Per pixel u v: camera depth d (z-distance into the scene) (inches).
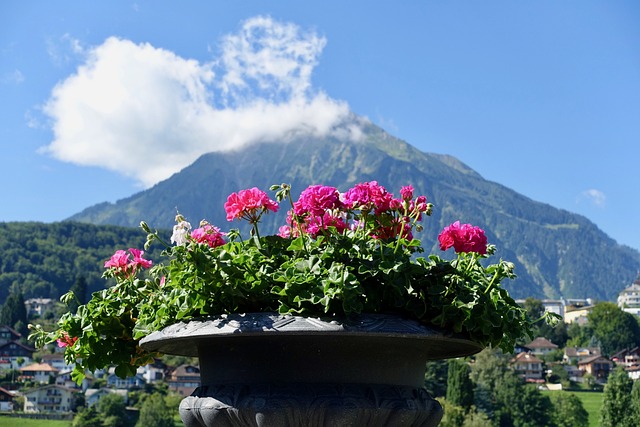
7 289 7190.0
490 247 118.3
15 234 7623.0
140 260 131.7
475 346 113.7
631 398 1966.0
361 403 102.1
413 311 106.3
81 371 134.7
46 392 3863.2
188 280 107.3
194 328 104.7
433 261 112.0
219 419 105.7
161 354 132.6
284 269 107.3
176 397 3590.1
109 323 129.0
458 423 2539.4
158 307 117.8
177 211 111.1
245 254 108.5
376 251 109.6
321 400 101.6
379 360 104.7
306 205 113.0
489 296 109.3
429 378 2906.0
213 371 108.5
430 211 118.0
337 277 101.0
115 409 3494.1
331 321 100.0
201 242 118.6
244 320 102.0
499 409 3100.4
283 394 102.3
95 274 7544.3
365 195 115.8
